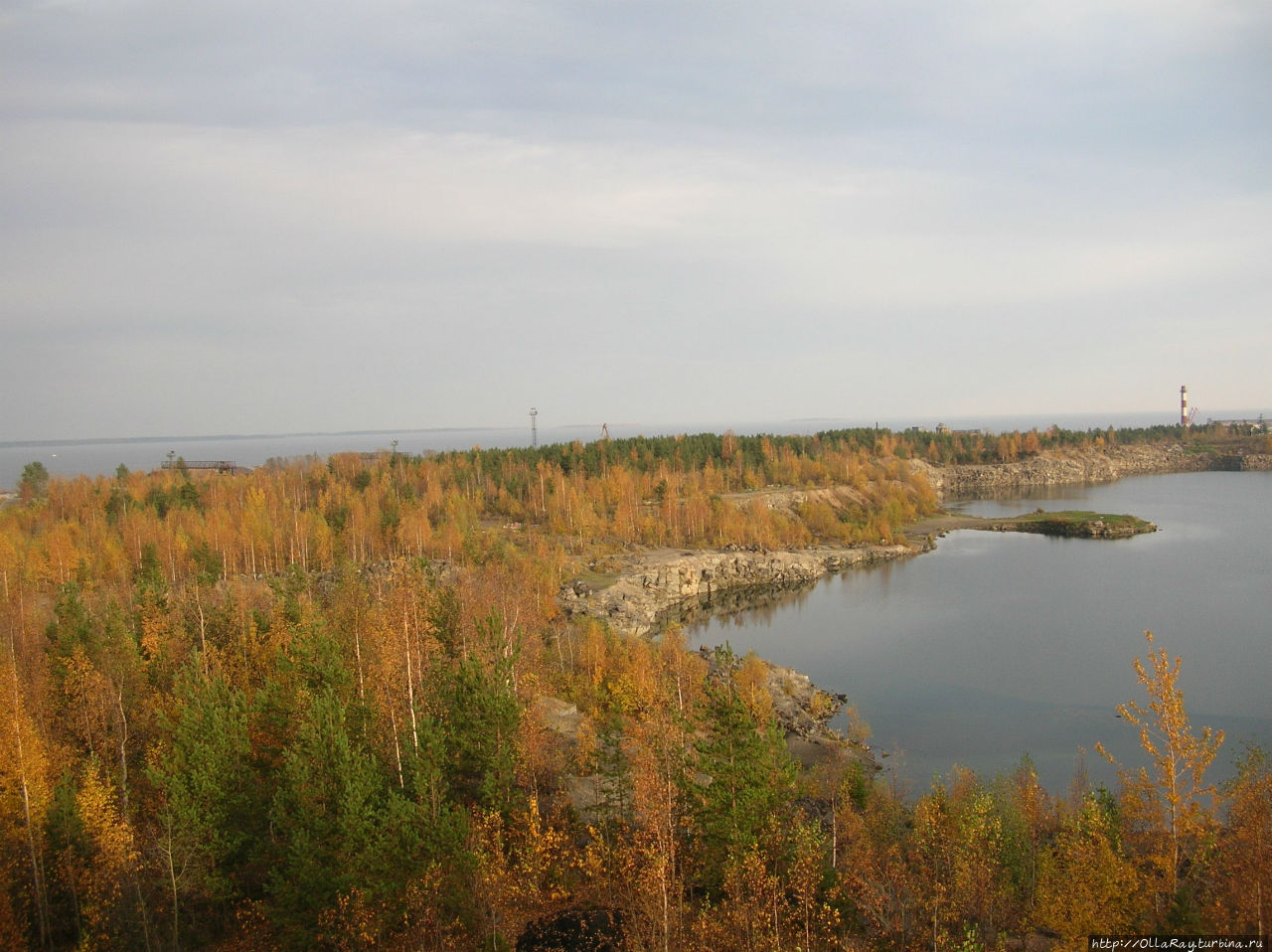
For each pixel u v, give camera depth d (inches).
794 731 3068.4
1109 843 1530.5
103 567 4384.8
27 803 1444.4
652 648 3486.7
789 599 5708.7
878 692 3629.4
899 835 1969.7
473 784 1720.0
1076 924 1339.8
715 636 4771.2
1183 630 4372.5
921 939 1435.8
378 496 6220.5
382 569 4751.5
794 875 1358.3
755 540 6988.2
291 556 5036.9
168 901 1464.1
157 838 1509.6
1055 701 3442.4
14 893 1451.8
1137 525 7829.7
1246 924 1274.6
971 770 2532.0
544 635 3459.6
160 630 2433.6
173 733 1781.5
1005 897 1555.1
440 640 2271.2
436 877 1360.7
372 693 1838.1
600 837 1545.3
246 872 1588.3
